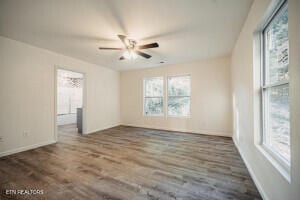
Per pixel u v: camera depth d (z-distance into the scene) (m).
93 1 1.81
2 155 2.78
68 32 2.62
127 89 6.04
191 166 2.36
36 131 3.32
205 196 1.63
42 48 3.41
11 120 2.91
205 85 4.50
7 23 2.32
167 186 1.82
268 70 1.75
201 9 1.98
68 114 6.89
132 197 1.62
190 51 3.70
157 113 5.49
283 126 1.40
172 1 1.81
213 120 4.42
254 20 1.78
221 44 3.23
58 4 1.86
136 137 4.18
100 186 1.83
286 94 1.36
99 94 5.13
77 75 6.86
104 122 5.35
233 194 1.66
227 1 1.82
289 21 1.05
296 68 0.98
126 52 2.95
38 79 3.36
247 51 2.14
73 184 1.87
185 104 4.96
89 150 3.12
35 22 2.30
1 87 2.78
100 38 2.87
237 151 3.02
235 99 3.36
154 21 2.28
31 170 2.24
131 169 2.27
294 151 1.01
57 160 2.60
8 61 2.86
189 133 4.64
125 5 1.88
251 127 2.01
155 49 3.54
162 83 5.36
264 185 1.57
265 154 1.59
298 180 0.97
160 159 2.64
